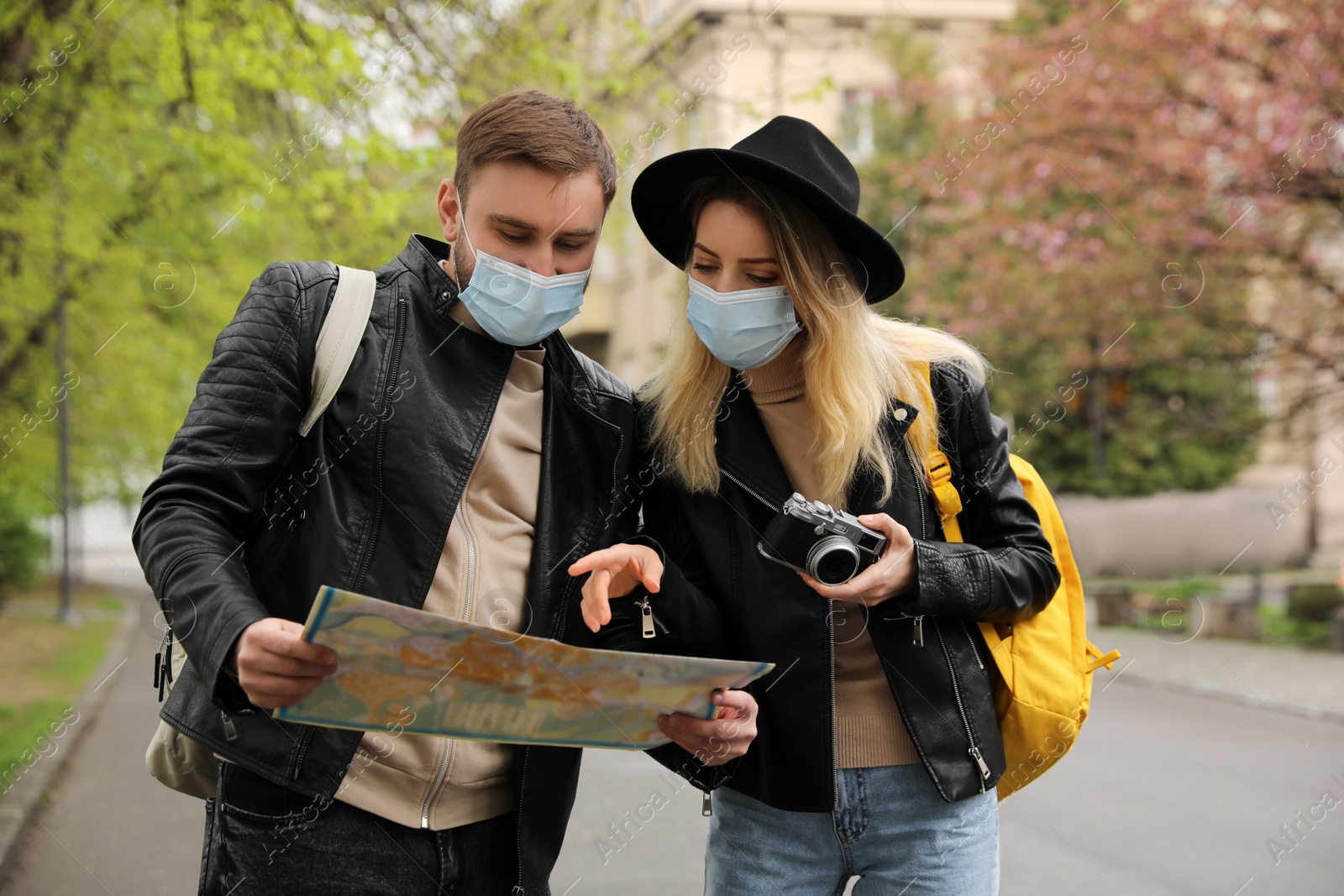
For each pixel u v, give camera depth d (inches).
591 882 180.7
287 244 397.1
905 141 664.4
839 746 78.2
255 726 65.7
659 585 73.1
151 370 565.3
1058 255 514.9
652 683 62.0
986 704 79.1
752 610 78.9
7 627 622.8
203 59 281.1
